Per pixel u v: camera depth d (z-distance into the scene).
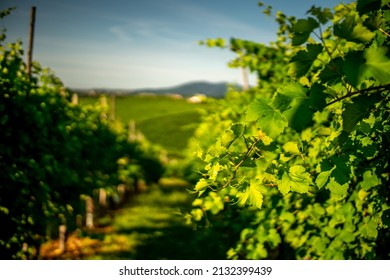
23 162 3.85
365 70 0.82
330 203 2.85
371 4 0.99
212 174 1.47
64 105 5.42
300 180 1.42
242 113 4.19
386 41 1.14
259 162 2.48
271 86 4.18
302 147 1.71
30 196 3.95
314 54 1.02
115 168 6.42
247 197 1.43
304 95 1.05
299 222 3.16
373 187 2.18
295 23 1.00
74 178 4.39
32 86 4.68
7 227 3.80
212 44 4.31
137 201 13.55
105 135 6.80
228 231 4.68
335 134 1.58
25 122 3.94
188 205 11.07
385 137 1.49
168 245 8.16
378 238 2.54
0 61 4.33
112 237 8.74
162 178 18.70
